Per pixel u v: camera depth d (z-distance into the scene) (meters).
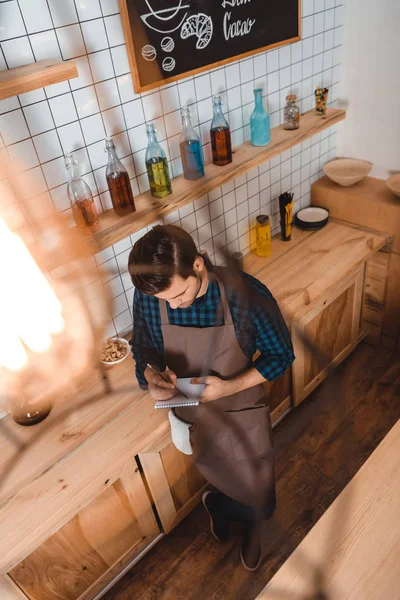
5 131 1.25
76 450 1.29
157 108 1.60
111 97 1.46
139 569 1.60
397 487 0.76
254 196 2.13
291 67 2.05
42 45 1.23
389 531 0.68
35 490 1.25
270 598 0.42
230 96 1.84
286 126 2.05
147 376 1.22
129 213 1.53
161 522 1.65
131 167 1.61
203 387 1.11
